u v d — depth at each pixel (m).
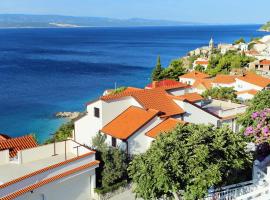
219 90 88.81
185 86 61.09
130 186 37.56
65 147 39.25
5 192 28.88
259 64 137.75
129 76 169.62
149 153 26.27
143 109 45.88
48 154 38.12
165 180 23.73
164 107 47.97
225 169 25.91
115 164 37.00
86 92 133.38
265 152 34.75
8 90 134.75
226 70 139.12
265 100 38.31
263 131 30.11
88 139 48.31
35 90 135.62
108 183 36.38
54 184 32.19
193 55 197.50
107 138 44.00
